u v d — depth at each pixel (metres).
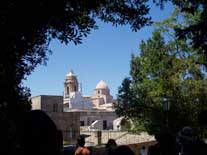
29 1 8.38
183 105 47.19
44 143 2.84
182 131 8.95
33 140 2.83
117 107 49.88
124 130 81.06
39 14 8.63
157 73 50.19
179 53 50.00
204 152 8.70
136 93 49.41
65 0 9.08
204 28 14.80
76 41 10.34
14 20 8.39
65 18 9.36
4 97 9.02
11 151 3.11
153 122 47.03
